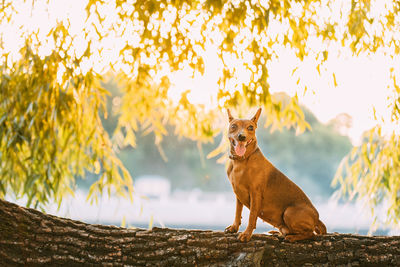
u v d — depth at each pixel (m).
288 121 5.36
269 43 4.99
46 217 3.78
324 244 3.74
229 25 4.87
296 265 3.69
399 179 5.53
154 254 3.68
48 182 4.84
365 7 4.96
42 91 4.66
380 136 5.53
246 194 3.92
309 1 5.04
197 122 5.42
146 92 5.30
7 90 4.79
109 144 5.22
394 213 5.54
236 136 3.87
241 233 3.79
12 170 4.95
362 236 3.87
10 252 3.52
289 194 3.94
